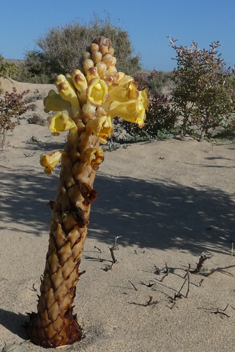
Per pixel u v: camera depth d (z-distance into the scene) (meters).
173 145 9.62
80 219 2.16
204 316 3.09
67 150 2.14
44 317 2.48
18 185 6.74
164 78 23.52
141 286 3.52
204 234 5.11
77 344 2.60
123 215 5.62
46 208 5.74
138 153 9.02
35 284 3.44
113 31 28.16
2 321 2.83
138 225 5.28
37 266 3.83
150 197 6.39
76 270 2.41
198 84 9.80
